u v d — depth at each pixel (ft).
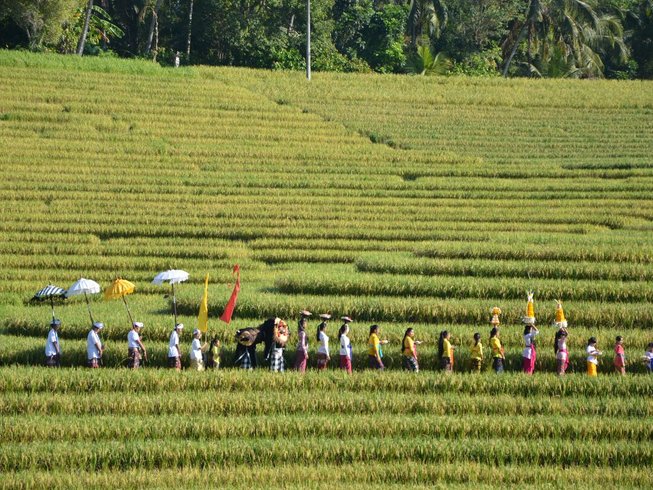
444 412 168.25
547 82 525.75
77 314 220.43
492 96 489.67
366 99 478.18
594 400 169.78
